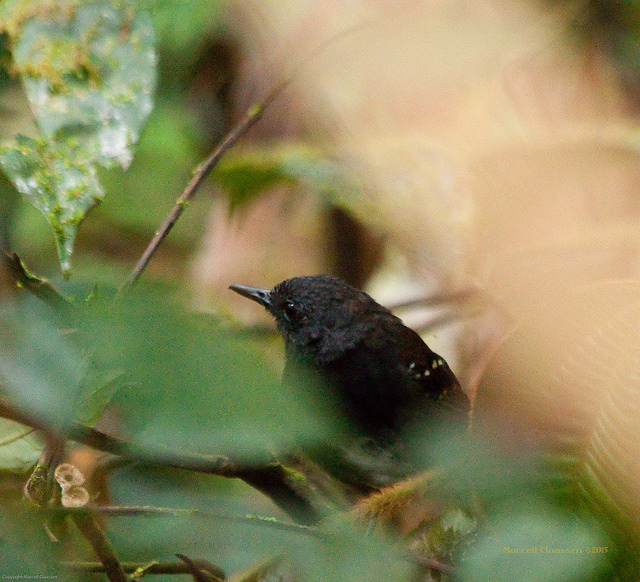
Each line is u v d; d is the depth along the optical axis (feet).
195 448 5.52
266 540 9.33
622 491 6.46
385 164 11.95
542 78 11.96
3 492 9.15
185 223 12.09
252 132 12.03
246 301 12.12
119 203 11.97
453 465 7.07
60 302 7.45
